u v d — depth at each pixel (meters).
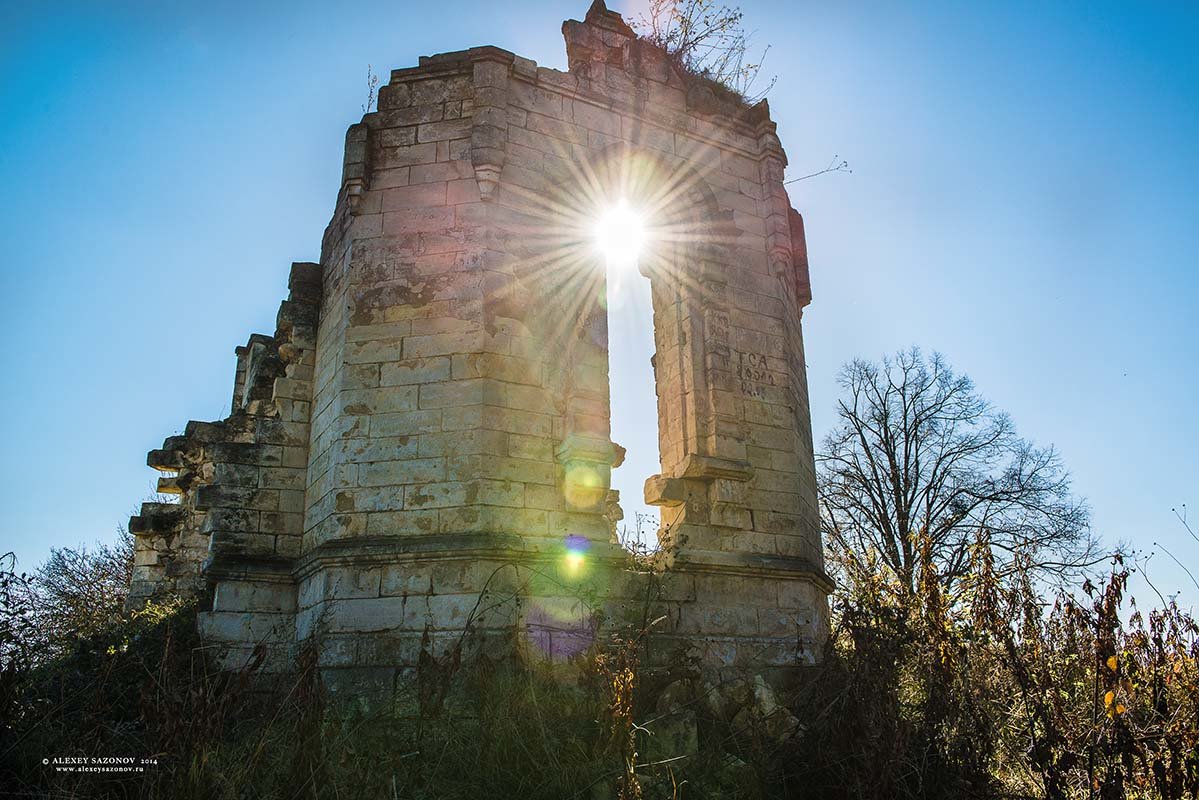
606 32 15.91
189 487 19.06
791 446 15.32
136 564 18.80
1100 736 9.24
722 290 15.41
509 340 13.27
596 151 15.02
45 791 8.78
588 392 13.62
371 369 13.30
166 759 8.48
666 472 15.05
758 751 10.44
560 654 11.87
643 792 9.17
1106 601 9.45
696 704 11.35
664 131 15.90
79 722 10.27
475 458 12.55
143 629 14.74
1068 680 10.12
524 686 10.64
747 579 14.00
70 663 12.52
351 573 12.29
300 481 14.55
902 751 9.20
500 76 14.38
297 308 15.32
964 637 10.91
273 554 14.03
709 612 13.44
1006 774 10.45
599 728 9.66
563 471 13.10
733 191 16.41
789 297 16.70
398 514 12.55
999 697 10.55
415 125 14.46
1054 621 10.09
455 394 12.91
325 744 8.98
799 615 14.43
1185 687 9.23
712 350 14.89
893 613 11.59
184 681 10.25
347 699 11.45
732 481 14.31
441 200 13.95
